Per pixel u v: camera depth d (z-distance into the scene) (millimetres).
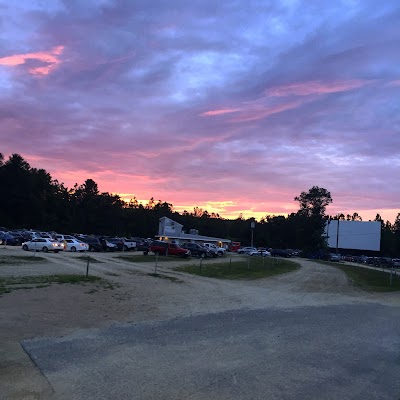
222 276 27984
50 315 10812
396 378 7102
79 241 47500
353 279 33875
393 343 10070
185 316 12266
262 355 8047
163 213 146625
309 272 38875
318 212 124438
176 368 6844
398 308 17500
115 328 9883
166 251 47719
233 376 6590
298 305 16375
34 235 54031
